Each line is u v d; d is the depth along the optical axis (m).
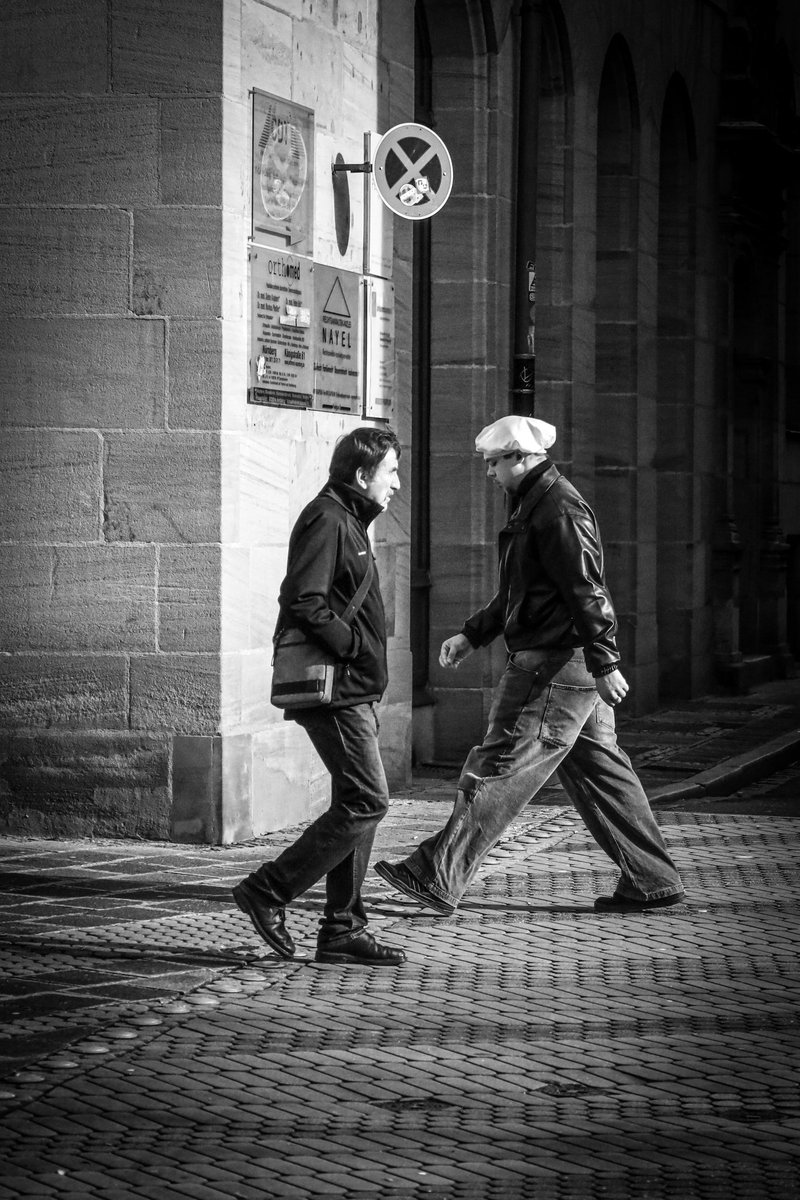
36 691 19.34
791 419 45.78
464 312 26.73
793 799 24.62
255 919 13.86
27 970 13.54
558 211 30.03
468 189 26.73
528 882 17.17
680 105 36.00
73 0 18.95
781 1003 13.09
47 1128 10.23
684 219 36.56
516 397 26.30
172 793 19.05
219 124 18.84
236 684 19.23
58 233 19.11
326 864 13.75
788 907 16.30
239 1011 12.60
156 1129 10.24
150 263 18.97
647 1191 9.45
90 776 19.22
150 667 19.08
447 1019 12.52
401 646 23.64
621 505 33.12
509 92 27.02
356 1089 11.01
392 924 15.35
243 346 19.33
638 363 33.22
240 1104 10.70
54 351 19.17
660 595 36.62
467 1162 9.84
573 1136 10.26
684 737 30.23
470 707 26.78
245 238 19.38
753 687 39.72
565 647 15.27
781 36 43.44
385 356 22.78
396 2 23.33
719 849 19.27
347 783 13.65
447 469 26.77
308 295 20.66
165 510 19.02
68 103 19.03
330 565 13.45
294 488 20.44
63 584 19.23
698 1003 13.05
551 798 22.67
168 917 15.38
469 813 15.31
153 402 19.02
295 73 20.41
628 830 15.85
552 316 30.14
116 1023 12.20
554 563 15.04
